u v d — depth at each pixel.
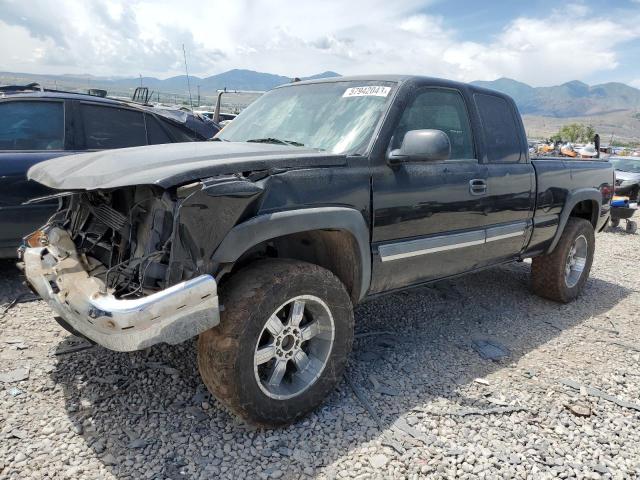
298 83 4.02
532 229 4.37
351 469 2.38
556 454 2.60
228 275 2.77
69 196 3.22
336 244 3.01
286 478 2.30
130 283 2.38
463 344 3.91
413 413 2.88
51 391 2.89
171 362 3.28
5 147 4.73
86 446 2.43
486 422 2.84
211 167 2.34
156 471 2.28
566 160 4.89
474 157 3.80
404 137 3.05
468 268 3.93
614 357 3.83
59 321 2.97
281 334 2.64
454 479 2.36
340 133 3.23
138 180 2.19
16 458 2.31
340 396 3.02
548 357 3.77
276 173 2.59
